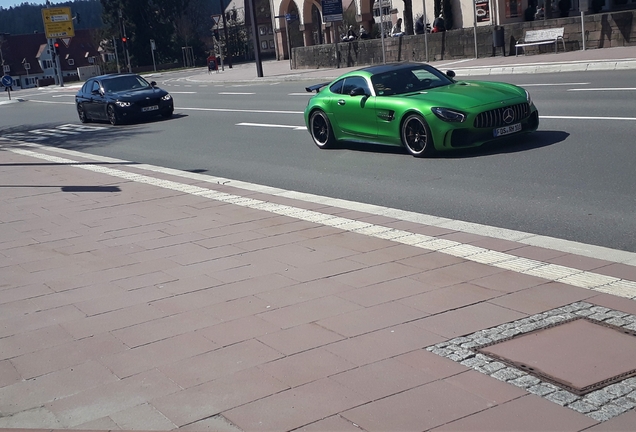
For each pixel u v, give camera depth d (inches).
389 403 156.2
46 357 195.8
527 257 245.1
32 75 4948.3
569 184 349.7
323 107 521.7
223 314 215.3
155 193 418.6
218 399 164.2
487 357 174.6
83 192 439.8
